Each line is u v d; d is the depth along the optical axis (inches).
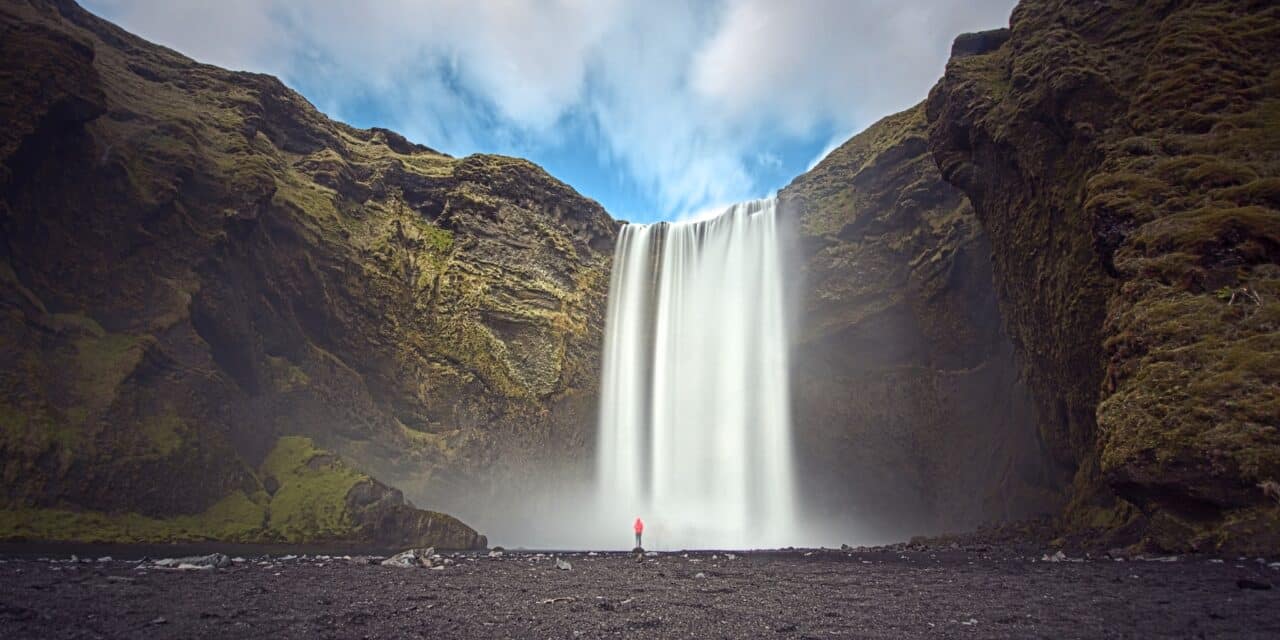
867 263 2080.5
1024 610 393.1
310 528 1347.2
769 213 2288.4
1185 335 754.2
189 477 1306.6
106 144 1505.9
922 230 1941.4
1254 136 887.7
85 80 1413.6
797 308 2180.1
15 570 566.9
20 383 1159.6
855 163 2220.7
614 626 343.9
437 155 2807.6
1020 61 1275.8
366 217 2225.6
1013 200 1301.7
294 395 1712.6
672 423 2347.4
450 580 563.5
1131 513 905.5
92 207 1427.2
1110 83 1082.7
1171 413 703.1
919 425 1940.2
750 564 773.9
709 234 2455.7
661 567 726.5
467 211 2407.7
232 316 1625.2
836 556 932.0
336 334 1948.8
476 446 2060.8
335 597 445.1
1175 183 898.1
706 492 2245.3
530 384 2269.9
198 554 928.9
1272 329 709.9
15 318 1217.4
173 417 1352.1
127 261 1460.4
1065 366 1135.0
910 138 2015.3
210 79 2071.9
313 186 2102.6
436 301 2199.8
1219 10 1053.8
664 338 2438.5
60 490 1124.5
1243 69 976.9
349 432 1817.2
